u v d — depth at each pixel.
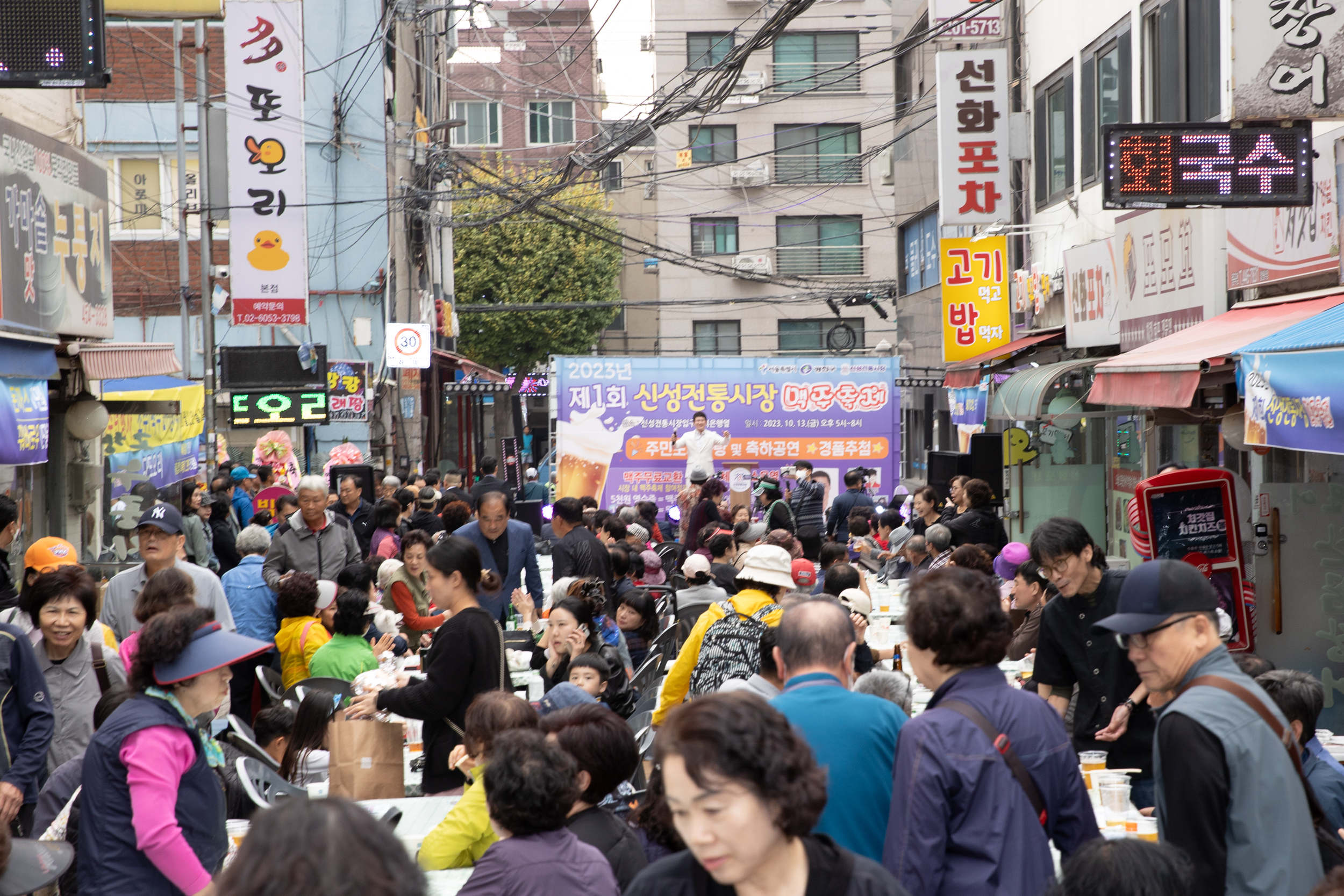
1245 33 7.97
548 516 23.88
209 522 13.23
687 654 6.18
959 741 3.20
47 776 5.85
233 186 18.72
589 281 43.22
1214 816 3.06
